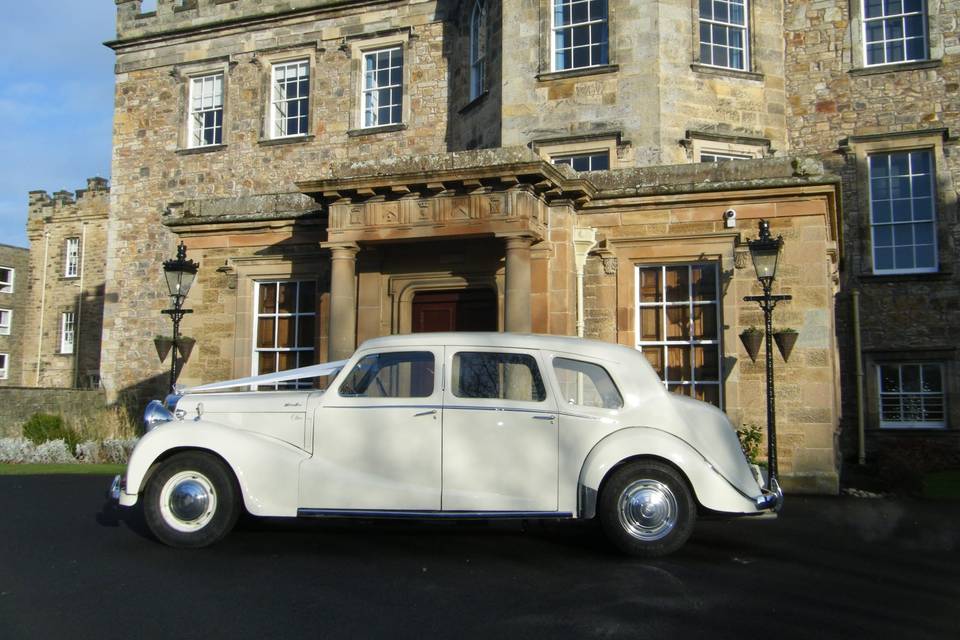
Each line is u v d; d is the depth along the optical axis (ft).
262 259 47.39
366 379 23.75
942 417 60.18
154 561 21.49
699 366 41.37
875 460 57.11
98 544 23.63
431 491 22.66
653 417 23.12
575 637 15.60
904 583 20.13
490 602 17.84
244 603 17.67
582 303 42.04
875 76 62.64
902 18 63.21
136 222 82.33
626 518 22.25
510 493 22.59
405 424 23.02
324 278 46.19
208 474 23.03
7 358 150.82
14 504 31.22
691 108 57.52
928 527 28.58
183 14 82.17
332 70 76.79
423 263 43.34
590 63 59.62
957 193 60.64
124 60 84.74
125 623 16.29
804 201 39.68
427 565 21.30
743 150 58.49
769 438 35.53
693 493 22.59
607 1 58.70
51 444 53.16
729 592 18.94
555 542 24.44
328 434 23.25
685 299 41.98
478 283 42.39
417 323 44.19
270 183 77.82
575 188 40.68
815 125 63.41
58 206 130.52
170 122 82.43
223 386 26.00
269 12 78.48
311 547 23.47
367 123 75.97
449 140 71.41
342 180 40.37
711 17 59.93
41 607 17.34
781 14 61.26
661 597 18.38
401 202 40.68
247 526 26.58
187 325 48.52
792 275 39.58
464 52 69.97
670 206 41.60
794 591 19.17
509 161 39.37
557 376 23.38
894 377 61.67
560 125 58.85
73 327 128.26
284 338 47.34
